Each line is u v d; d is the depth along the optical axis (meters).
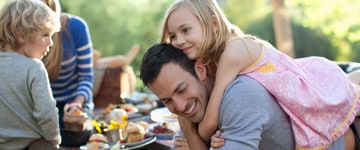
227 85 1.40
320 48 8.29
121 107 2.84
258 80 1.39
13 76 1.88
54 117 1.93
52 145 2.00
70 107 2.37
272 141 1.42
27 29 1.91
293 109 1.41
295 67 1.48
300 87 1.43
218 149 1.37
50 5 2.48
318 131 1.44
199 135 1.60
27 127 1.93
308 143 1.43
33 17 1.92
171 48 1.45
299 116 1.42
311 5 6.89
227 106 1.36
